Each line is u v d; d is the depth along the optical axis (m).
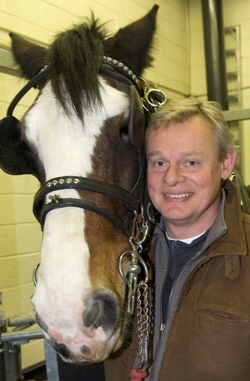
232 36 4.63
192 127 0.98
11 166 1.14
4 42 2.73
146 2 4.09
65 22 3.18
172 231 1.08
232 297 0.93
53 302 0.84
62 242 0.88
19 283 2.81
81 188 0.94
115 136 1.01
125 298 0.96
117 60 1.21
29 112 1.07
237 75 4.59
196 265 0.97
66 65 1.01
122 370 1.09
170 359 0.98
